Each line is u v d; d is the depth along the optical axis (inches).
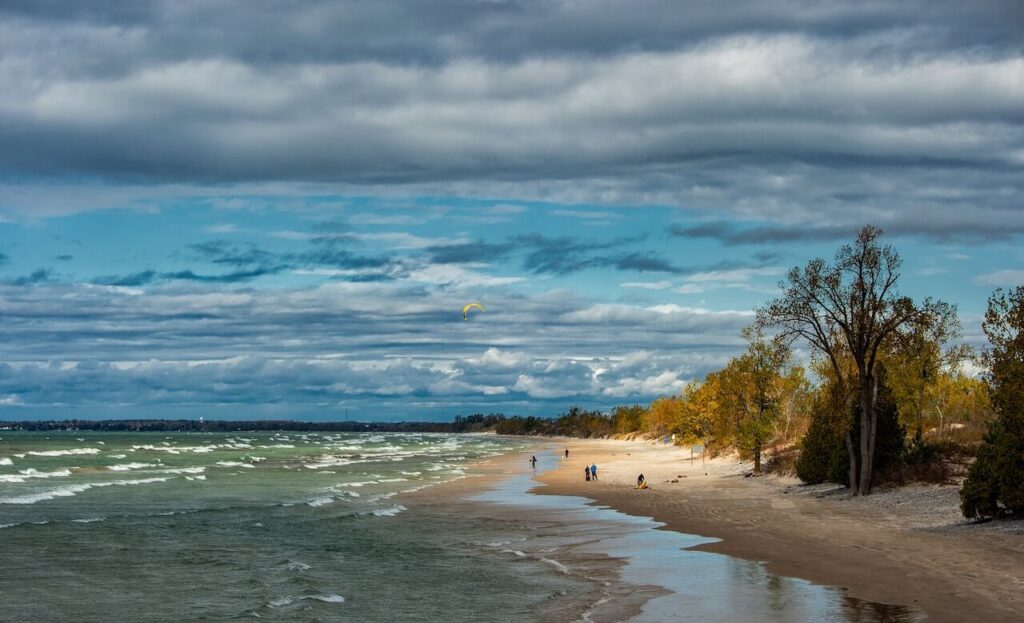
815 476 2071.9
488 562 1209.4
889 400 1889.8
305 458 5241.1
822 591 888.9
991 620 734.5
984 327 1282.0
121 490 2603.3
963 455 1876.2
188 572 1178.0
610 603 887.7
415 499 2203.5
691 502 1920.5
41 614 939.3
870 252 1787.6
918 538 1194.6
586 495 2245.3
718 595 896.9
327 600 970.7
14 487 2691.9
